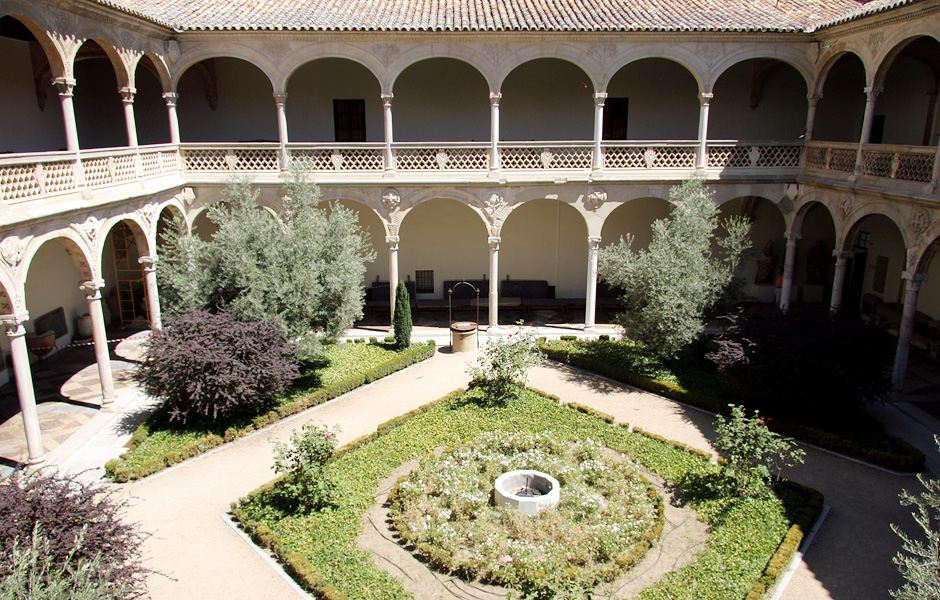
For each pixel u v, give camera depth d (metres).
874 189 16.80
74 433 14.70
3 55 17.92
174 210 20.06
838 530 11.13
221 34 19.34
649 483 12.34
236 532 11.04
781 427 14.80
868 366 14.34
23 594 6.77
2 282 11.84
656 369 18.42
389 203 20.98
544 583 9.37
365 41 19.67
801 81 23.86
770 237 25.59
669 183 20.95
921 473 13.00
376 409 16.27
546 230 25.83
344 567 10.02
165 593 9.58
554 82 23.95
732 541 10.67
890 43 16.33
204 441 13.95
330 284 16.70
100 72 23.16
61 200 13.60
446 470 12.65
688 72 23.80
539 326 22.95
